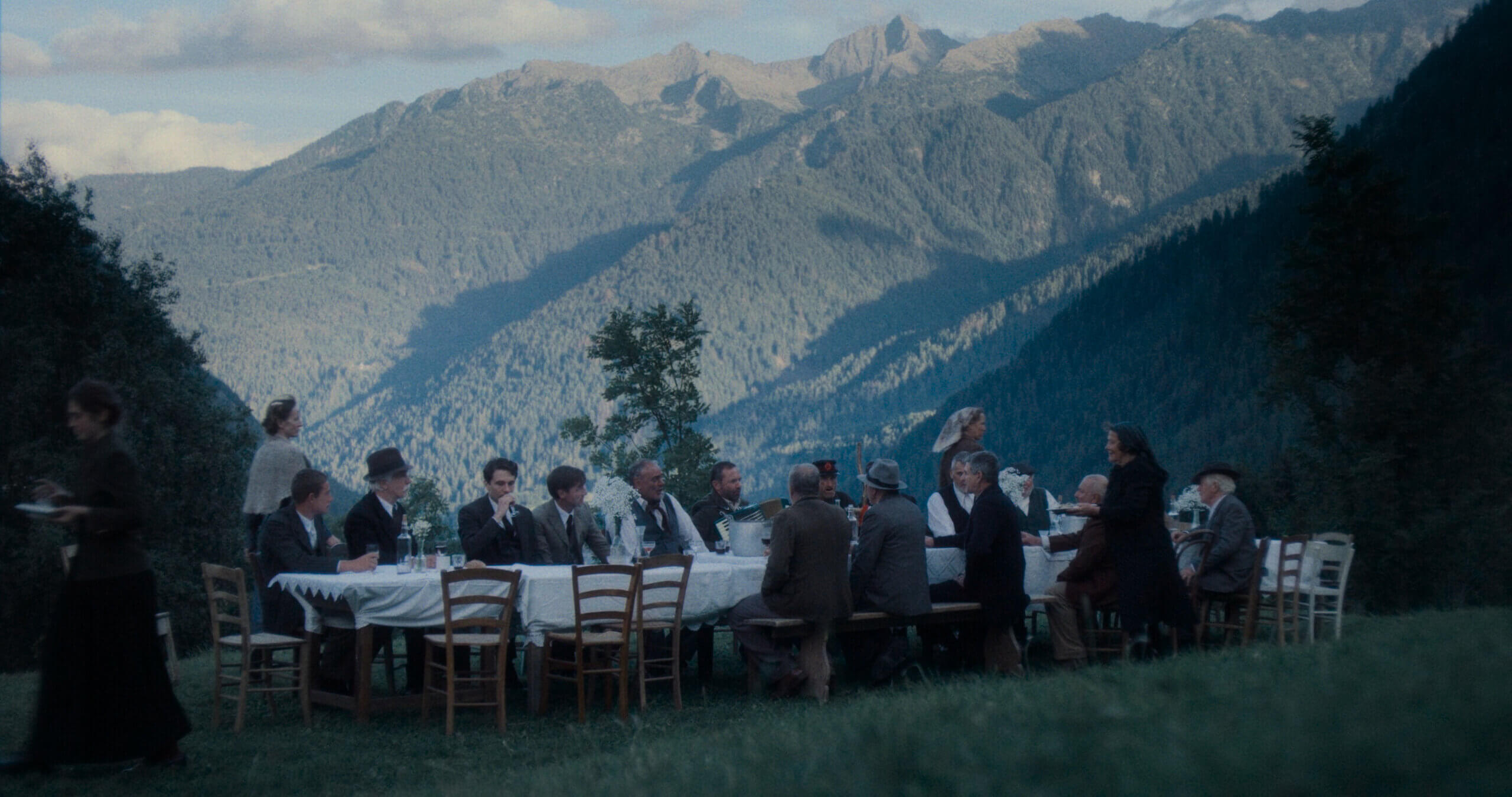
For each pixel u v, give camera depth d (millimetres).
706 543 10211
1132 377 157500
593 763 4562
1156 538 7484
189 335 33625
